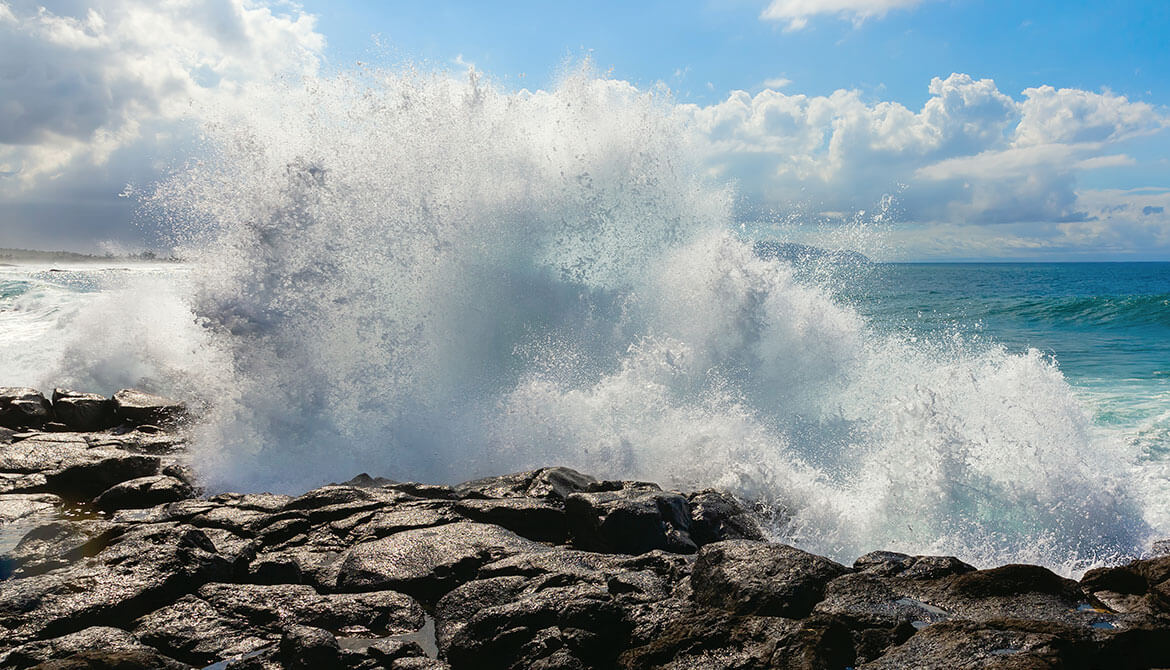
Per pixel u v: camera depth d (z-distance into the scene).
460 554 4.88
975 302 26.58
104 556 4.58
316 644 3.66
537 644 3.65
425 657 3.71
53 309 16.58
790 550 4.24
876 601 3.74
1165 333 20.03
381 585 4.62
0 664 3.60
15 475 6.96
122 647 3.74
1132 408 10.24
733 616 3.62
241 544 5.08
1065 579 3.94
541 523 5.79
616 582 4.18
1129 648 3.13
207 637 3.99
